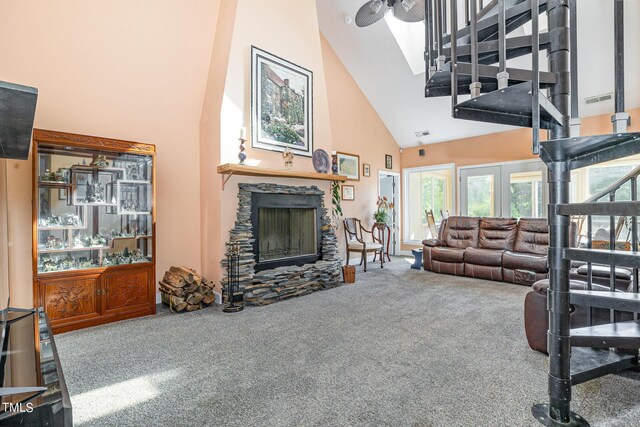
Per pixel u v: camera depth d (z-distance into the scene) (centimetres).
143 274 326
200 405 171
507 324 291
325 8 502
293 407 168
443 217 684
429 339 257
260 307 350
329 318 311
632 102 454
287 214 432
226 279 361
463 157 652
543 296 226
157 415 163
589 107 484
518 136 583
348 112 613
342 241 593
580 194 527
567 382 156
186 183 396
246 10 378
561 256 159
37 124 295
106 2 323
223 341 257
